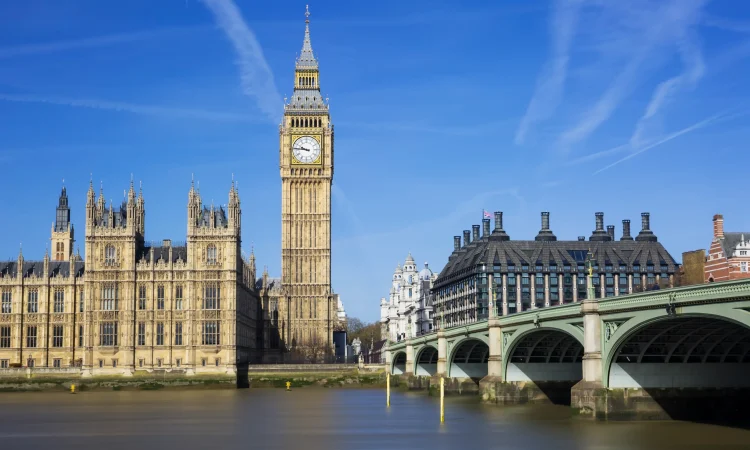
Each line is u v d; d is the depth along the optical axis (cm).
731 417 10844
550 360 13925
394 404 14938
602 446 8756
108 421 12012
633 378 10675
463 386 17075
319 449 8944
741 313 8031
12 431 10819
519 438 9512
